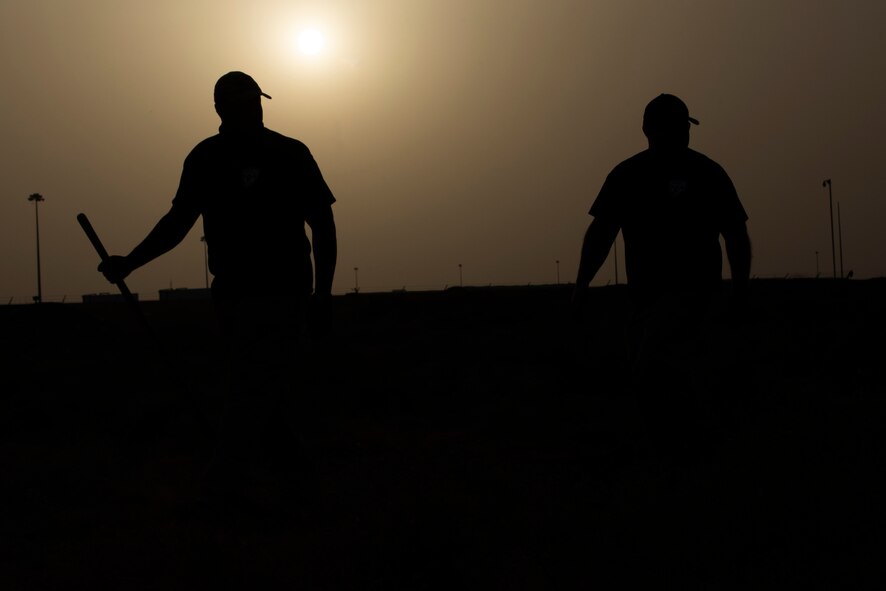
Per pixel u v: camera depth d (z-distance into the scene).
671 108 7.22
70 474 7.79
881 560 4.65
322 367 16.78
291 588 4.51
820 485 6.20
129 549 5.28
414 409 11.92
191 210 6.32
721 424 9.19
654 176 7.22
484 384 13.83
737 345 16.89
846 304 28.50
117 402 12.83
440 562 4.72
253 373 6.07
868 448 7.50
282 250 6.16
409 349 20.11
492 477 7.08
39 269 77.00
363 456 8.48
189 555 5.04
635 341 7.42
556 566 4.75
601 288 45.41
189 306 48.31
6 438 10.34
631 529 5.38
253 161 6.14
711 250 7.27
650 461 7.27
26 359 20.11
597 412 10.80
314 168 6.31
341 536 5.36
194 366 18.00
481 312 33.59
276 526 5.73
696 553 4.91
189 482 7.42
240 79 6.23
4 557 5.30
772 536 5.13
